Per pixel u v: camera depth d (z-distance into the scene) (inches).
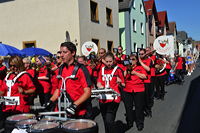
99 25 665.6
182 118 251.4
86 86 114.3
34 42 631.2
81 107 118.7
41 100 266.1
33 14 629.9
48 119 108.8
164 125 228.7
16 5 652.1
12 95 141.6
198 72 867.4
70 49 116.9
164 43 386.3
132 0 941.2
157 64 339.6
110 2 738.2
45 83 253.9
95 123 99.1
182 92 420.2
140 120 212.8
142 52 246.5
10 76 145.8
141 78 202.4
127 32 925.8
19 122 105.3
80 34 573.0
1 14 677.3
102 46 679.1
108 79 168.4
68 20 581.9
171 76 533.0
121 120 249.8
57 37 599.5
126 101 214.1
